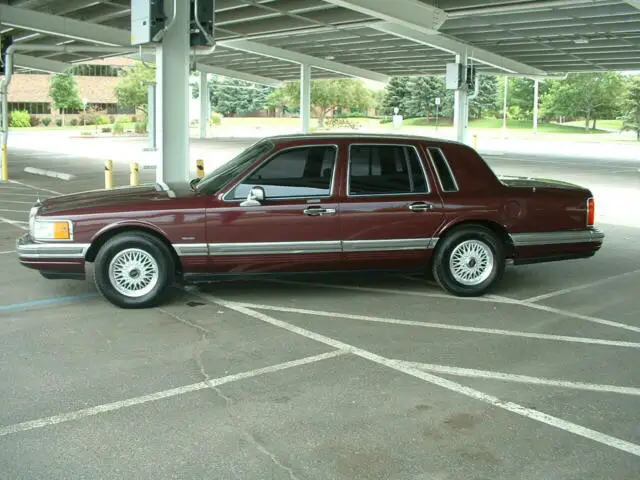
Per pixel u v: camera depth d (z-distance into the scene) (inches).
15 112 3233.3
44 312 270.5
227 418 174.6
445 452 157.0
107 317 264.2
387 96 3941.9
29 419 173.2
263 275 284.2
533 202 299.7
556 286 323.0
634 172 968.3
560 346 234.5
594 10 877.8
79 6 987.9
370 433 166.4
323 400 186.5
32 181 776.3
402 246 289.6
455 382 200.4
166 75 458.0
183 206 273.4
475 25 992.9
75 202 282.2
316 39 1304.1
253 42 1445.6
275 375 204.8
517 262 303.0
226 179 284.7
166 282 277.1
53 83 3149.6
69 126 3398.1
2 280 322.7
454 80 1159.6
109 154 1258.6
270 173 280.4
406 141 292.7
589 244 308.2
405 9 836.0
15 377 201.8
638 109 2797.7
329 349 229.0
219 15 1071.6
